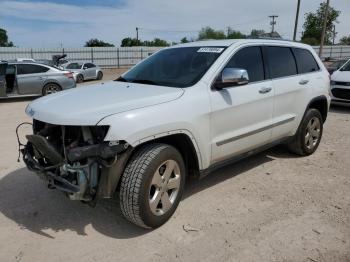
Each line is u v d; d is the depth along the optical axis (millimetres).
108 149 3135
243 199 4289
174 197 3730
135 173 3301
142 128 3271
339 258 3164
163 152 3453
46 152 3369
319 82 5758
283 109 5051
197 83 3951
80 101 3547
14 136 7336
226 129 4168
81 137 3352
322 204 4168
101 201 4223
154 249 3297
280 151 6141
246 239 3441
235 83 3947
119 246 3346
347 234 3533
